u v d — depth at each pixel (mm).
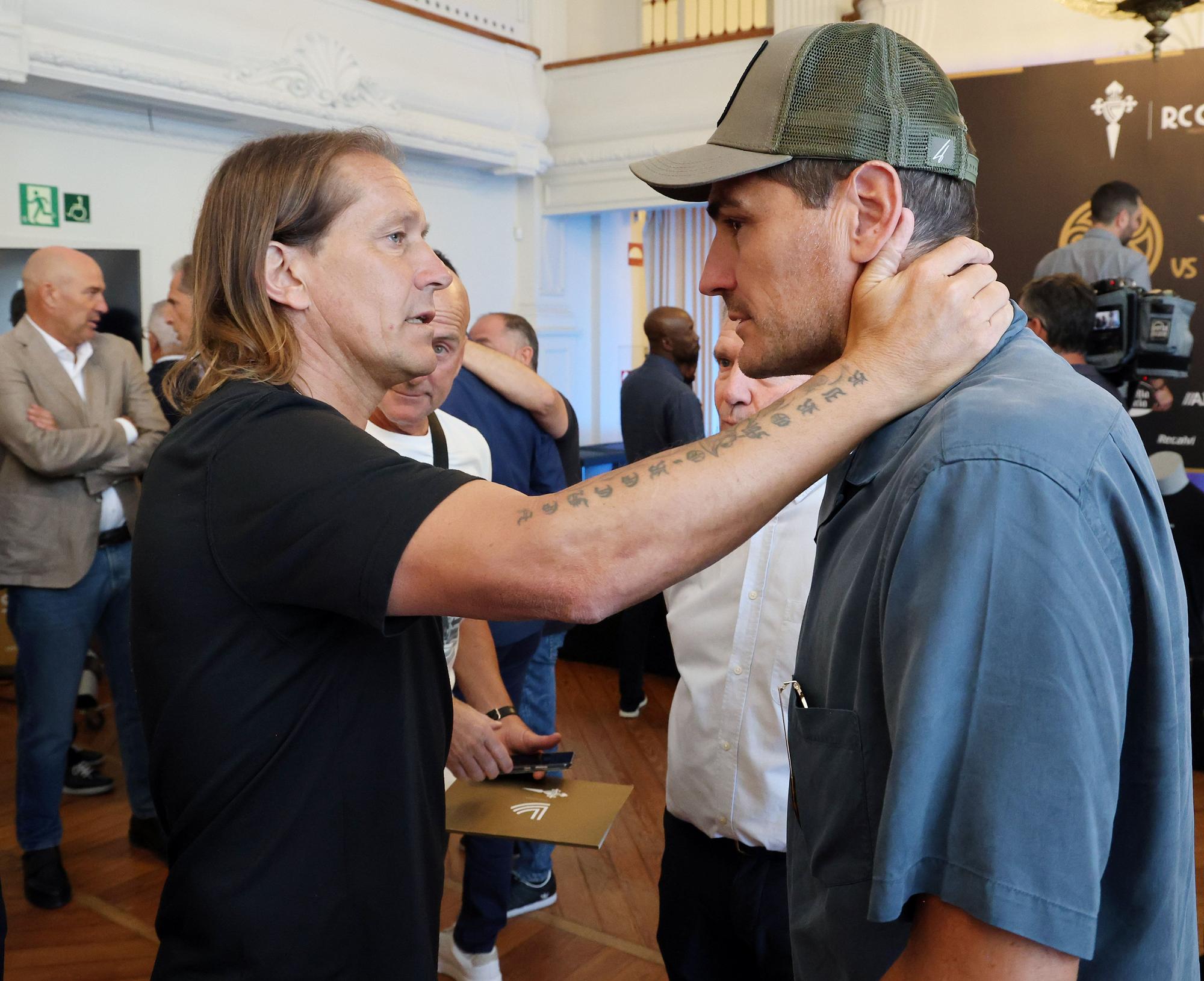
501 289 7246
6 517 2861
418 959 983
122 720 3104
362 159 980
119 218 4902
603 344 7980
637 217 8320
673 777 1597
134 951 2607
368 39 5676
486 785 1518
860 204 846
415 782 991
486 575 781
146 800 3139
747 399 1744
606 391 8094
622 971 2533
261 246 952
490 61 6539
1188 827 824
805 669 944
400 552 791
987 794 663
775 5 5844
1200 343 4344
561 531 771
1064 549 675
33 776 2820
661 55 6500
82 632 2904
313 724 911
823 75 851
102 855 3143
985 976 672
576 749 4062
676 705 1606
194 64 4711
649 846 3221
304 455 846
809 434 807
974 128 4809
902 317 817
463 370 2574
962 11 5051
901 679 716
